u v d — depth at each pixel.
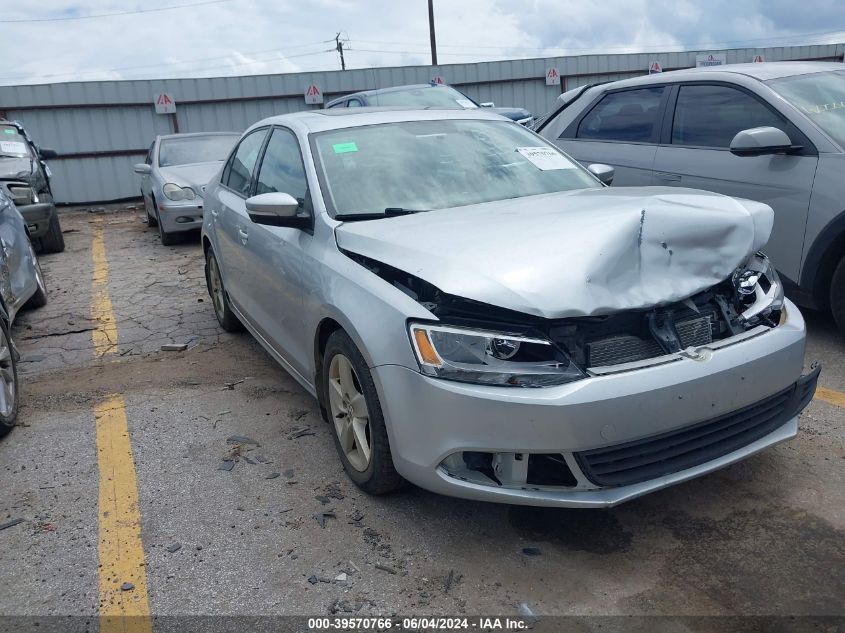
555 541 2.80
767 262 3.24
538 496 2.55
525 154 4.10
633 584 2.54
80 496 3.30
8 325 4.61
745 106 5.04
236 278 4.75
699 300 2.87
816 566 2.57
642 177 5.62
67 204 16.44
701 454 2.71
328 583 2.62
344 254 3.19
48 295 7.21
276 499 3.19
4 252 5.25
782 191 4.62
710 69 5.50
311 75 17.45
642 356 2.65
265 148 4.50
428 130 4.10
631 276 2.63
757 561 2.62
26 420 4.15
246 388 4.49
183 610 2.51
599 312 2.52
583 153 6.18
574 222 2.82
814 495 3.00
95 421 4.10
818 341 4.75
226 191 5.08
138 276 7.95
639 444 2.57
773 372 2.80
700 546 2.73
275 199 3.44
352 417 3.15
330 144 3.85
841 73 5.19
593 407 2.44
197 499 3.22
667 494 3.08
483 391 2.50
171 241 9.84
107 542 2.93
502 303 2.49
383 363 2.73
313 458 3.55
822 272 4.54
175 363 5.03
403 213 3.45
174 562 2.78
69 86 15.91
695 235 2.77
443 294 2.66
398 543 2.83
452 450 2.58
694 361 2.61
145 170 10.52
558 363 2.52
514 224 2.96
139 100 16.50
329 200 3.52
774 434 2.92
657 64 20.25
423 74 18.17
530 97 19.27
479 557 2.73
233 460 3.56
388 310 2.75
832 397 3.91
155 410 4.21
